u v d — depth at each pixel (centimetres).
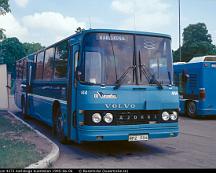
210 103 1867
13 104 2844
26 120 1750
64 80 1061
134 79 912
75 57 955
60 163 833
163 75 952
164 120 928
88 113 868
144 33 952
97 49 907
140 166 802
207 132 1369
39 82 1449
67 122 1005
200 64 1875
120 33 933
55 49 1212
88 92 875
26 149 890
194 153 953
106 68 899
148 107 904
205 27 6206
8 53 7212
